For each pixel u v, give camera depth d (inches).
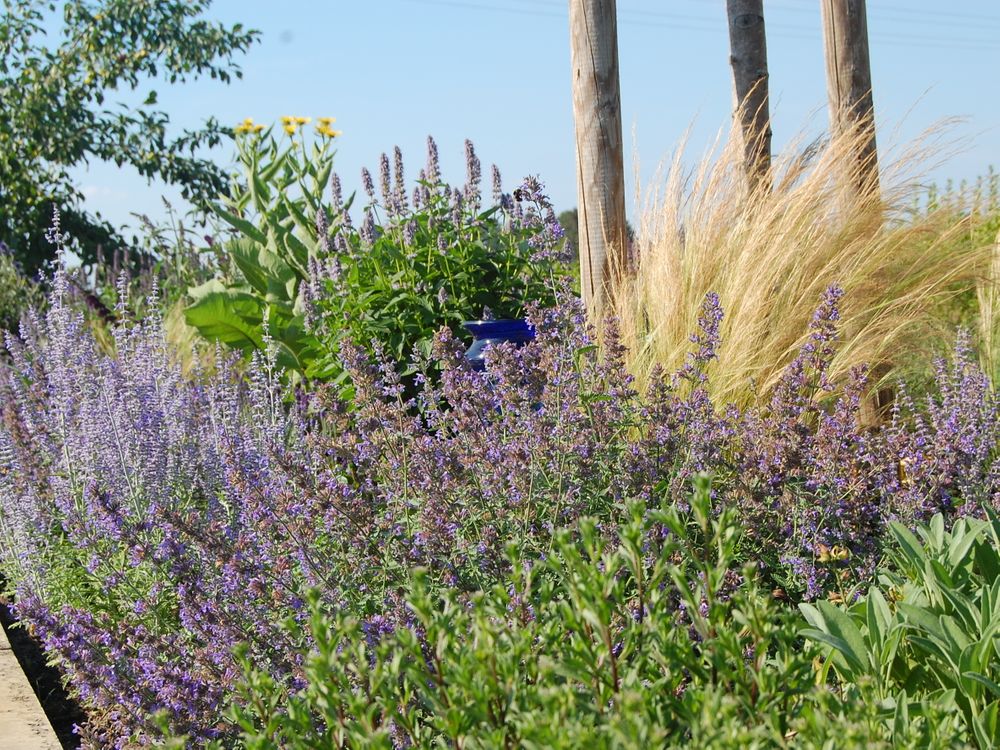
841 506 132.4
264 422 214.5
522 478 133.3
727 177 227.1
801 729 63.7
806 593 127.5
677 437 141.9
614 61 234.2
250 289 346.6
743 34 257.4
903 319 207.9
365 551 127.1
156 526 145.7
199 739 115.3
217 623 123.9
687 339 198.8
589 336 171.9
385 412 151.3
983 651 88.4
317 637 71.7
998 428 169.9
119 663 127.7
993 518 125.1
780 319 201.8
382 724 75.0
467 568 128.2
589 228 236.4
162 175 637.9
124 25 637.3
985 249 223.6
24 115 602.5
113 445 190.2
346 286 271.0
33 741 135.1
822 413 146.7
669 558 119.1
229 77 668.1
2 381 260.4
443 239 270.5
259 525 135.8
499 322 232.7
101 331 394.6
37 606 128.7
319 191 330.6
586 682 69.9
